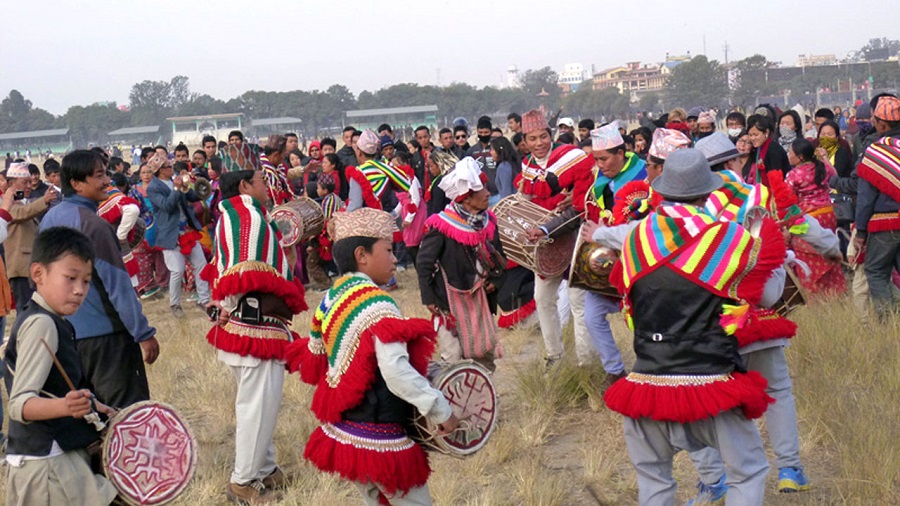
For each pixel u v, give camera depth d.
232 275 5.39
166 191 11.49
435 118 140.00
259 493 5.63
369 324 3.96
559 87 180.12
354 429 4.05
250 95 158.12
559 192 7.15
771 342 4.85
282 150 11.84
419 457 4.12
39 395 3.69
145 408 3.97
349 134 15.16
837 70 129.62
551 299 7.35
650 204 5.70
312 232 11.11
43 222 5.50
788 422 5.04
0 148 147.50
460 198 6.25
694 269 3.99
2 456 6.59
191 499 5.69
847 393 6.43
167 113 166.38
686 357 4.03
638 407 4.06
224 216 5.50
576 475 5.79
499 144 10.91
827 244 5.03
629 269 4.18
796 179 9.25
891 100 7.82
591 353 7.14
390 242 4.22
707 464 5.03
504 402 7.12
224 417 7.25
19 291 9.70
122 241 11.05
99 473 3.96
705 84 130.12
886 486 4.99
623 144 6.56
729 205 4.50
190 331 10.44
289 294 5.57
